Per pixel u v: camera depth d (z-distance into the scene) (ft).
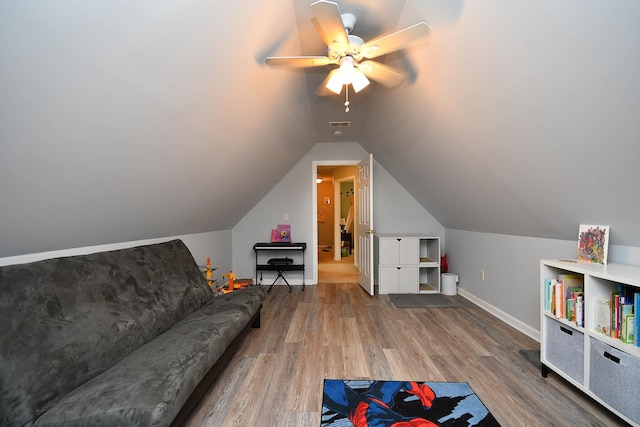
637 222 5.51
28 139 3.73
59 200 4.92
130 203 6.65
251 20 5.34
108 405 3.74
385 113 10.53
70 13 3.10
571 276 6.14
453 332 9.10
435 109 7.95
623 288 5.32
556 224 7.51
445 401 5.71
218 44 5.18
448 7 5.29
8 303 4.12
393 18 6.37
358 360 7.33
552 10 4.01
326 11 4.66
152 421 3.62
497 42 5.08
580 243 6.59
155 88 4.81
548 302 6.51
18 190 4.17
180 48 4.59
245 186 12.07
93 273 5.66
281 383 6.33
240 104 7.24
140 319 5.92
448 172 10.14
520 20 4.48
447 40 5.90
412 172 13.10
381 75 6.82
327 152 16.10
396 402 5.69
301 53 7.51
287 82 8.25
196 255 11.69
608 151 4.87
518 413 5.36
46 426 3.61
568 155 5.58
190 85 5.41
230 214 13.51
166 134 5.87
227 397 5.84
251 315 7.91
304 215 16.01
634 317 4.75
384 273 13.97
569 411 5.41
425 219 16.03
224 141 7.95
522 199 7.78
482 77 5.89
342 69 6.13
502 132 6.55
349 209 29.37
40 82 3.37
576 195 6.21
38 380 3.88
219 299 8.62
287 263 14.83
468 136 7.63
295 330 9.29
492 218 10.03
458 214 12.44
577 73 4.36
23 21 2.85
